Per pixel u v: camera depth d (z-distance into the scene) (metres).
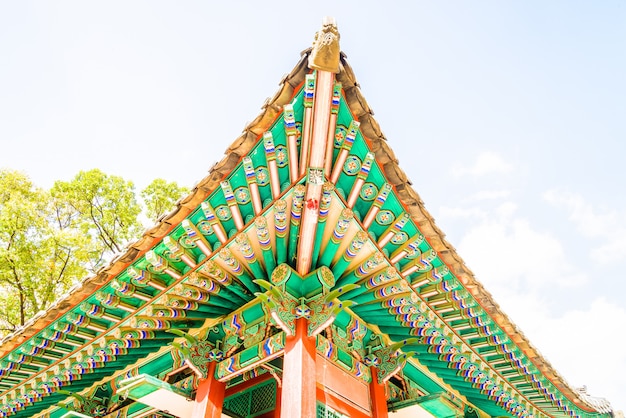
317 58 4.17
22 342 6.95
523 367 8.08
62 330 6.68
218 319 6.91
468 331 7.38
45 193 20.39
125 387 6.04
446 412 7.15
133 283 6.15
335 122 4.72
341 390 6.11
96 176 21.47
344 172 5.21
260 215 5.40
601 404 10.95
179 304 6.36
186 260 5.84
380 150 5.08
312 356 5.48
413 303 6.41
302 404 4.90
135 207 22.64
